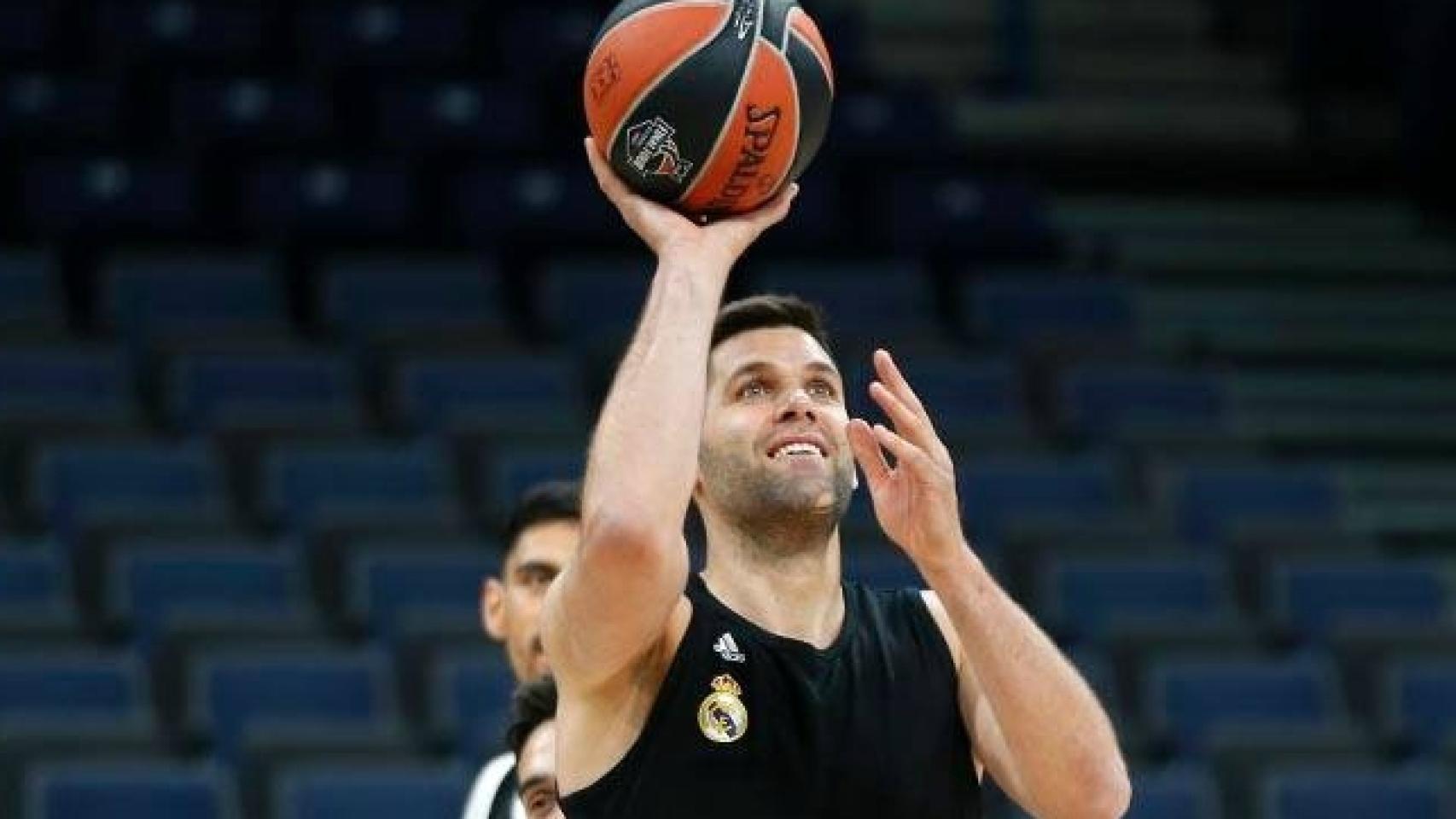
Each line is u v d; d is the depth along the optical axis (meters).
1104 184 19.52
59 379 13.87
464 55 18.08
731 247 4.72
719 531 4.83
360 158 16.55
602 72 4.70
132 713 11.45
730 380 4.82
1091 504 14.17
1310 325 18.27
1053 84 20.12
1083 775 4.59
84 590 12.36
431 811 10.64
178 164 16.06
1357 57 20.41
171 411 13.92
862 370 14.48
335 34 17.97
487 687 11.70
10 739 10.88
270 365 14.17
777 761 4.60
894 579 12.44
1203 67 20.48
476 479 13.52
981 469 14.12
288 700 11.50
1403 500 16.81
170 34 17.62
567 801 4.66
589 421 14.09
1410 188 19.73
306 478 13.24
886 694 4.72
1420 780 11.68
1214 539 14.38
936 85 19.98
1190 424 15.40
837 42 18.53
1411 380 17.83
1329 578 13.77
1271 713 12.55
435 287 15.37
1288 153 19.86
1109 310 16.50
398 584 12.41
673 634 4.67
